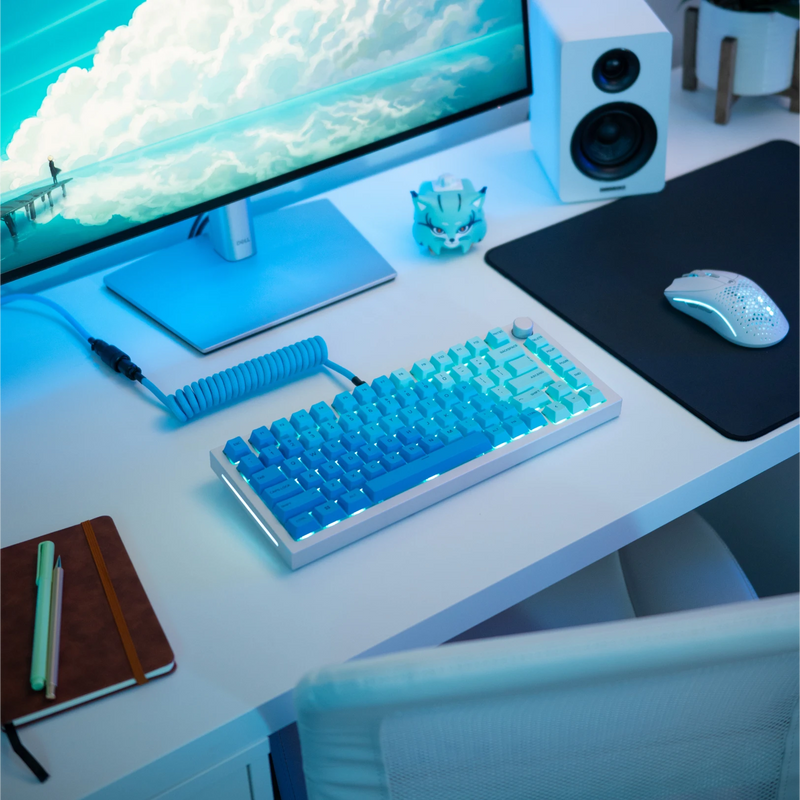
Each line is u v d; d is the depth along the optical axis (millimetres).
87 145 826
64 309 973
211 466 778
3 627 642
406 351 899
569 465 776
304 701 449
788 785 601
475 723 482
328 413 793
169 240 1131
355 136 977
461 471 749
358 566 697
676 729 525
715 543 916
